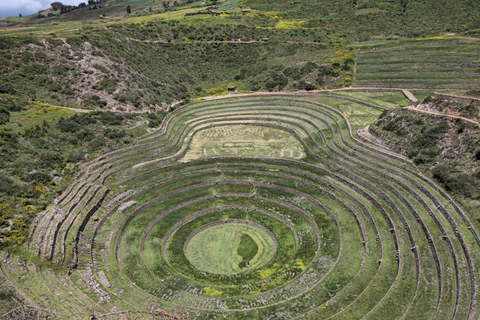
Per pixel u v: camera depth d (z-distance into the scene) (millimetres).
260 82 97375
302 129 74438
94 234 42938
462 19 116500
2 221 38000
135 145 63156
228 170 60500
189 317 32656
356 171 53688
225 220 49938
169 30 111938
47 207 43438
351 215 46688
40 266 34781
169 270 40438
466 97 50000
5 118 55875
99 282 36094
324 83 90875
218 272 40594
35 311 29188
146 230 46219
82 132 59719
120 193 51406
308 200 51719
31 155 50656
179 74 98875
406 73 87938
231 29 118938
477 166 41594
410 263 35938
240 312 33188
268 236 46969
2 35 77625
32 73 68062
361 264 37906
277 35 117625
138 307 33500
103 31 91812
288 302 34156
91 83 71812
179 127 75875
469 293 29844
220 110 85875
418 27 118000
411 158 50938
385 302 31766
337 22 128125
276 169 60375
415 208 41875
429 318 29234
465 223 37000
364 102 77375
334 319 31000
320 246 42375
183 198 52969
